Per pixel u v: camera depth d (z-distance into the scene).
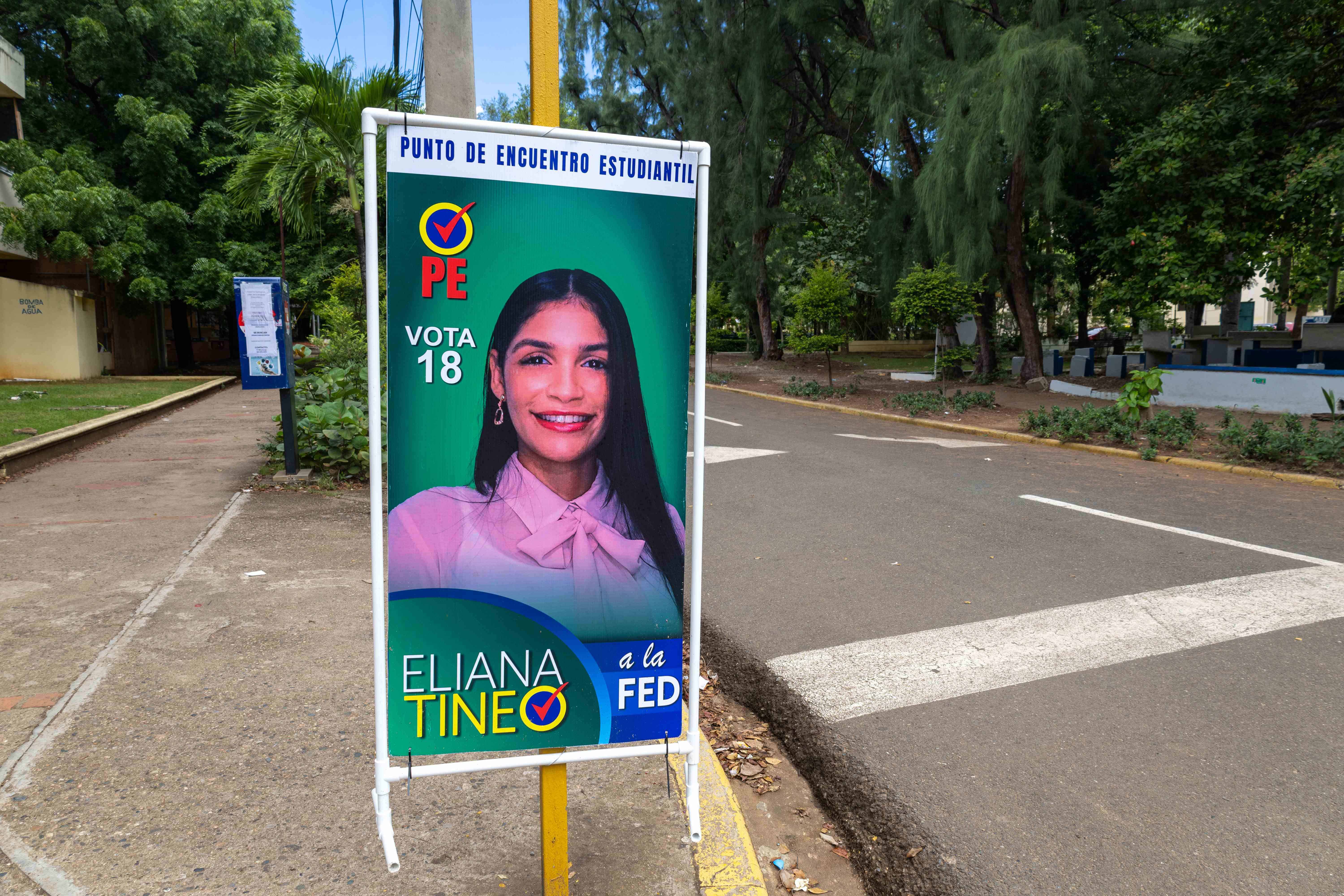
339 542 6.52
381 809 2.19
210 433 12.95
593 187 2.16
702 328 2.26
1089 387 19.47
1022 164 18.77
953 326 21.66
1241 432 11.07
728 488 9.49
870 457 11.58
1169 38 18.42
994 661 4.53
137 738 3.44
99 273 23.36
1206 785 3.35
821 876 3.05
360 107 10.99
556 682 2.31
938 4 18.83
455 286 2.10
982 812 3.21
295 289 26.81
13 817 2.90
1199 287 15.67
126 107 23.86
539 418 2.20
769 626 5.15
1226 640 4.74
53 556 5.98
